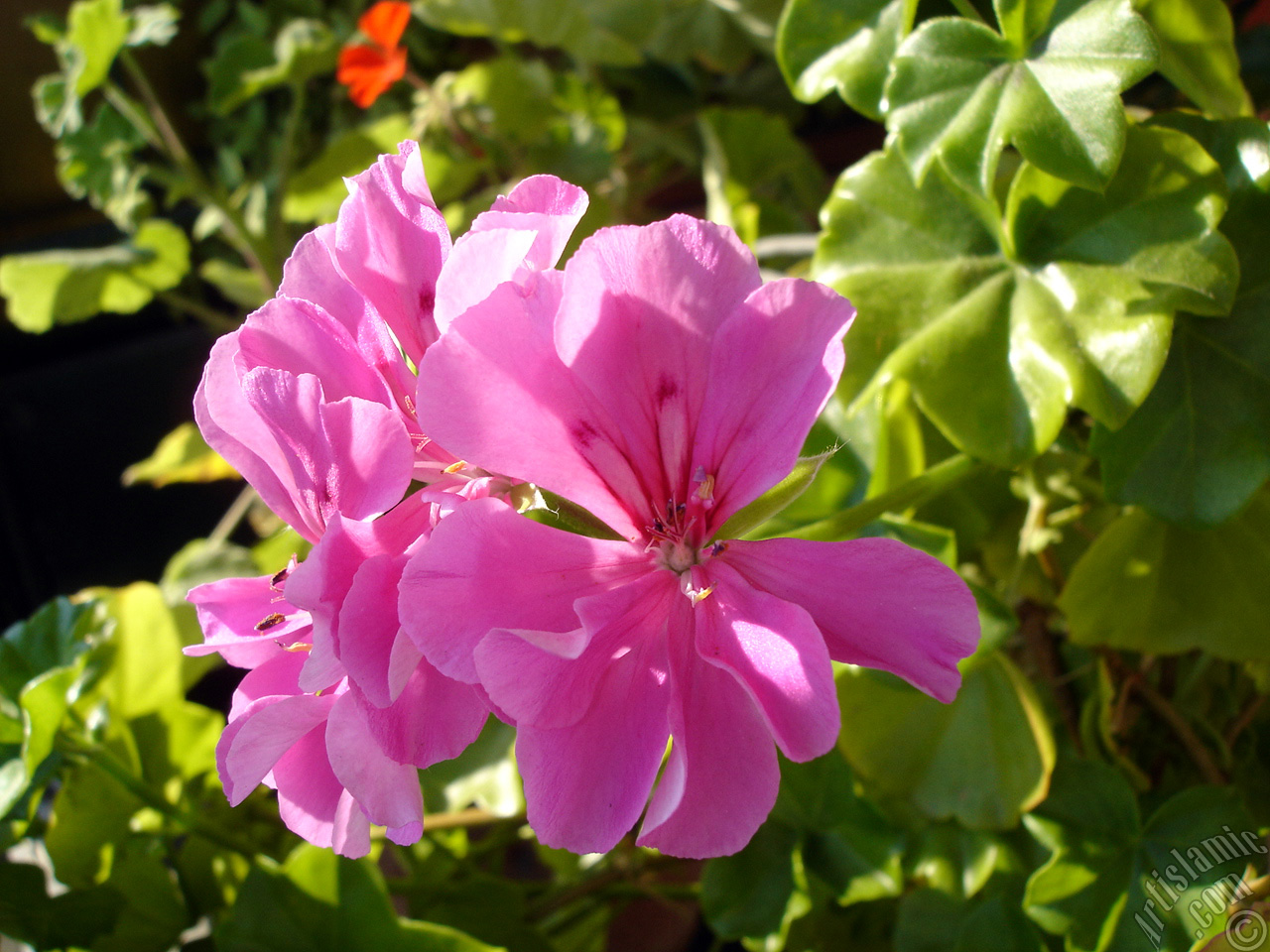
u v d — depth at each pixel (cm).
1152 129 14
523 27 26
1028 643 18
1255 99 19
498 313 11
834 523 14
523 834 22
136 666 20
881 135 31
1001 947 17
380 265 12
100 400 34
